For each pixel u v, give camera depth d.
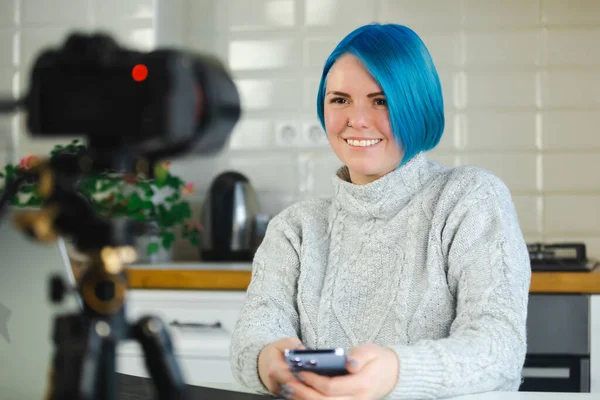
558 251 2.69
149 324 0.70
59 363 0.66
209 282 2.44
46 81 0.66
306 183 2.97
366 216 1.42
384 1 2.90
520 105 2.83
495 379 1.12
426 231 1.38
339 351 1.00
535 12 2.82
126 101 0.64
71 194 0.69
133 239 0.71
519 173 2.84
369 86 1.33
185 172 3.01
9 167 2.61
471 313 1.21
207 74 0.65
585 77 2.80
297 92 2.97
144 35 2.79
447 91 2.87
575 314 2.29
